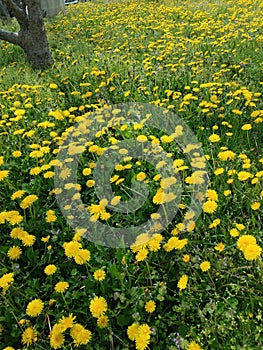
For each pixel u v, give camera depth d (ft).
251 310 2.68
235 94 5.04
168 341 2.59
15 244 3.41
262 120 4.48
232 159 3.92
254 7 11.36
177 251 3.14
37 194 4.06
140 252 2.89
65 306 2.87
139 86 6.19
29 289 2.95
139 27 10.14
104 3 16.11
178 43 7.70
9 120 5.66
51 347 2.61
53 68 8.04
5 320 2.81
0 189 4.20
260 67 6.35
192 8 12.39
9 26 12.67
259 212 3.44
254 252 2.63
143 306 2.77
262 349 2.35
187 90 5.89
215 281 2.96
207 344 2.56
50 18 14.28
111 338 2.54
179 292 2.83
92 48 9.00
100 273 2.83
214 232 3.38
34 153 4.18
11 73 7.66
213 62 6.59
